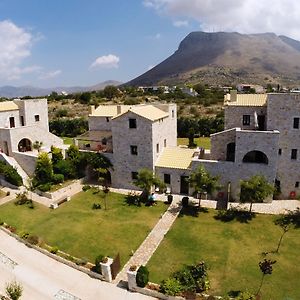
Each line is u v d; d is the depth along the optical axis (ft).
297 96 125.90
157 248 102.83
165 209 131.75
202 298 77.56
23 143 191.93
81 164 167.32
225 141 140.46
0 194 151.43
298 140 130.00
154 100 501.97
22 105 196.95
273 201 135.13
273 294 79.92
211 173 137.39
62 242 107.45
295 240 104.73
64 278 89.30
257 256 96.43
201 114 381.60
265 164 128.98
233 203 134.41
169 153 155.02
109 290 84.12
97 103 479.82
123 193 152.05
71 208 135.54
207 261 94.58
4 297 78.89
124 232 113.39
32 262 96.94
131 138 149.79
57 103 510.99
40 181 156.15
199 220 120.98
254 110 140.26
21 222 122.93
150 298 80.64
